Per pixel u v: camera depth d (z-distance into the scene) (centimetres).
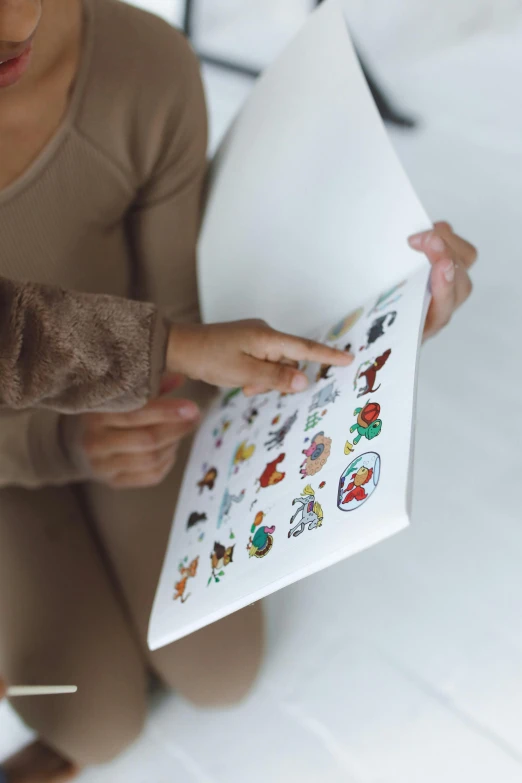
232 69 255
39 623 91
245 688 99
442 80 229
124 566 99
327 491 60
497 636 102
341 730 96
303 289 86
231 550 66
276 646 107
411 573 112
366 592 111
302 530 59
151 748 99
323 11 84
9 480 94
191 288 102
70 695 89
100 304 66
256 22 269
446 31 244
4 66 62
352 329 76
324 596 112
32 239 83
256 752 96
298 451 68
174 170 91
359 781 91
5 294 63
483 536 115
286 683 103
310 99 85
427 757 92
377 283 79
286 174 87
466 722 94
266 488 68
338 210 81
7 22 56
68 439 90
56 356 65
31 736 102
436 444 130
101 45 80
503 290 158
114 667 93
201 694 97
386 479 55
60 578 95
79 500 108
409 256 75
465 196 187
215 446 86
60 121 79
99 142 82
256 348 71
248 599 59
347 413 65
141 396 70
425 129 214
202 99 91
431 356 147
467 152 202
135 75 82
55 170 81
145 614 96
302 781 92
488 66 232
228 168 96
